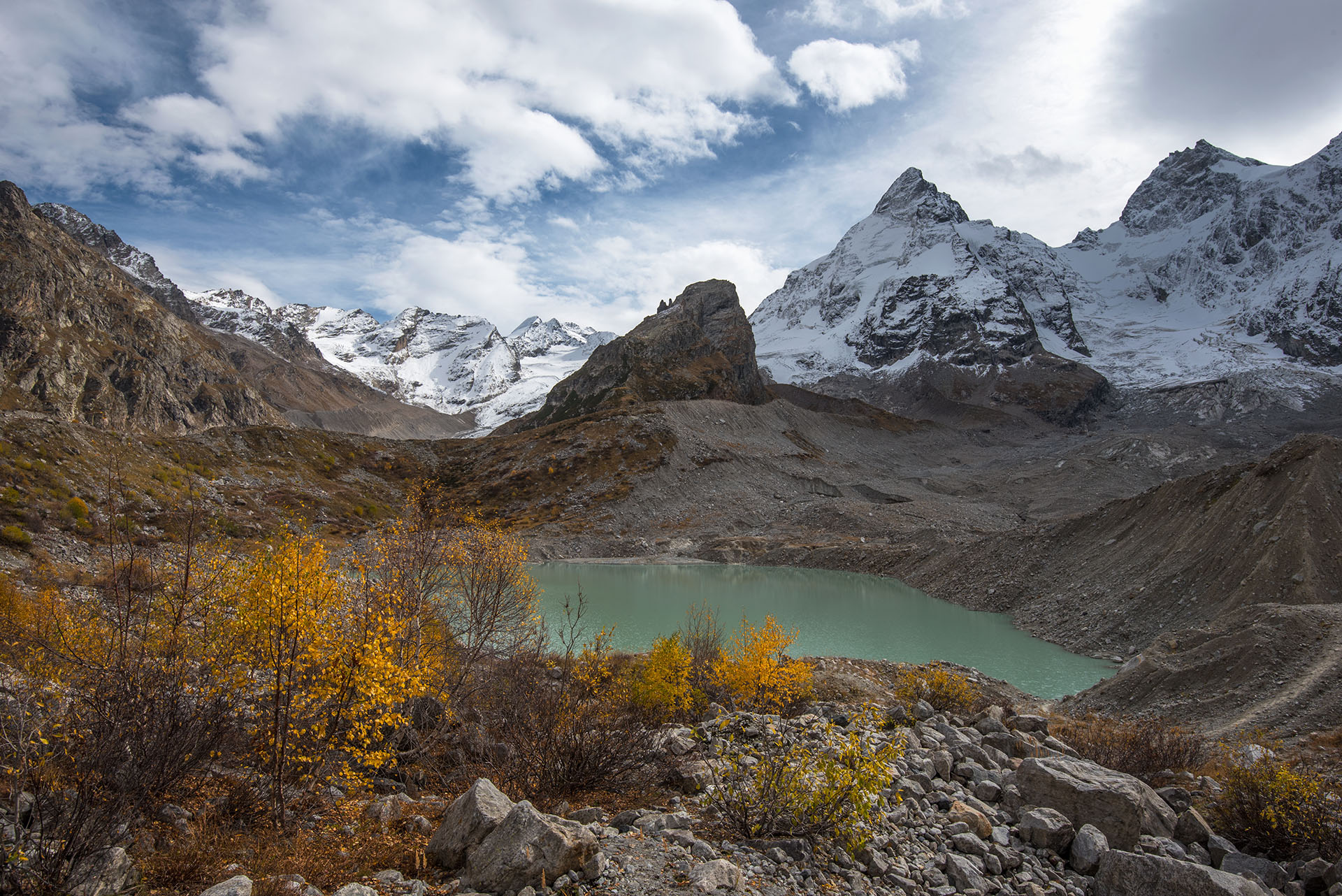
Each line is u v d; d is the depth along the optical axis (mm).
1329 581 36594
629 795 11375
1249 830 11781
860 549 91375
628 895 7645
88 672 9539
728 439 153750
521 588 17484
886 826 10188
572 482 126500
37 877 6719
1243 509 43969
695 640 25547
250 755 10320
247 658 10125
